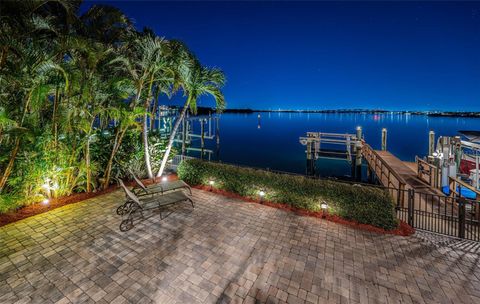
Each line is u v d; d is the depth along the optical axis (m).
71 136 6.71
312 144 17.50
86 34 7.75
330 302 3.42
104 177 7.65
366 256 4.52
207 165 8.20
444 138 11.57
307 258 4.40
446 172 9.50
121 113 7.17
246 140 31.58
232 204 6.77
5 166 5.90
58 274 3.86
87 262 4.16
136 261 4.21
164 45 7.54
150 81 8.03
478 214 6.10
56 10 7.43
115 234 5.07
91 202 6.67
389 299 3.49
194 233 5.18
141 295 3.47
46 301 3.34
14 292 3.49
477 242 5.25
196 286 3.66
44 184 6.24
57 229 5.23
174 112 14.13
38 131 5.75
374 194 5.73
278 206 6.62
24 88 5.47
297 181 6.64
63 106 6.25
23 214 5.78
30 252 4.41
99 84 6.96
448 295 3.59
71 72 5.90
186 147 14.22
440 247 4.91
